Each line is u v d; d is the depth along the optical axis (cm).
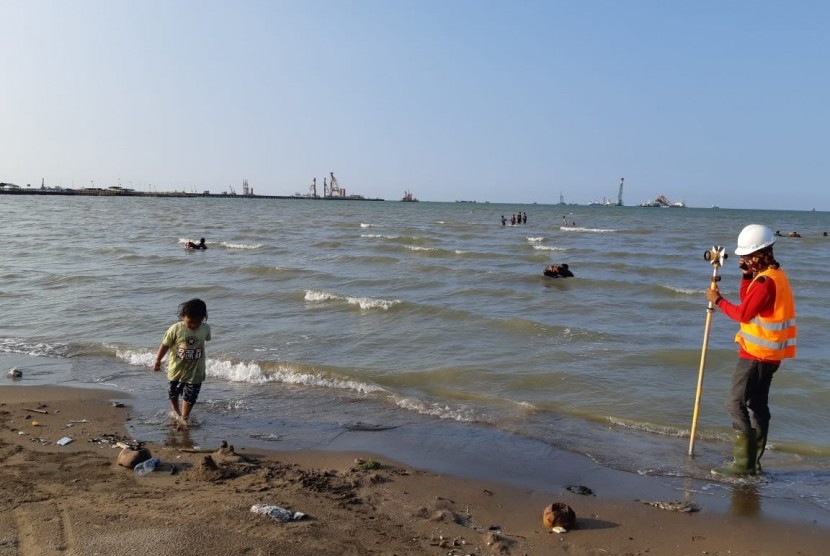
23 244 2861
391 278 1909
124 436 614
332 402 754
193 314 659
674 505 485
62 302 1398
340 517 437
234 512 425
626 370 918
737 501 498
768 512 479
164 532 388
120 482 484
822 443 644
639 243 3881
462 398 786
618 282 1878
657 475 551
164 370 880
